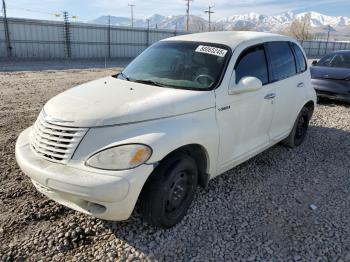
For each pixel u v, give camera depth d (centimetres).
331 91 923
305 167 504
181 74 391
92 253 295
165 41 473
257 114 429
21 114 737
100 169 278
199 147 349
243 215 364
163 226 324
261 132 455
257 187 429
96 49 3694
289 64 514
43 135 308
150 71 412
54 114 312
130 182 275
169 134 303
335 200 408
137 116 302
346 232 342
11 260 282
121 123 296
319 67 1011
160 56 434
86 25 3528
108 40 3775
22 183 407
